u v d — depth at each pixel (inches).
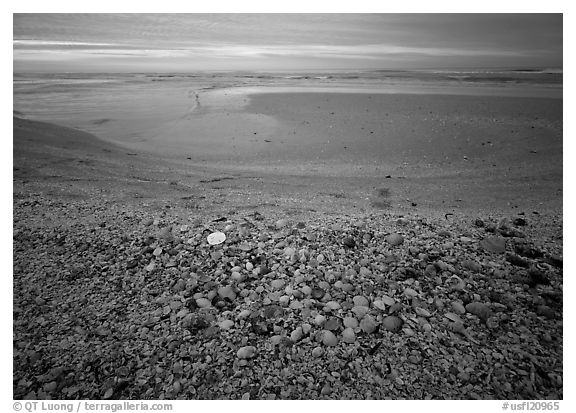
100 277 152.0
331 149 500.7
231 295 140.9
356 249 166.4
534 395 108.5
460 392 109.4
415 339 124.0
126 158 419.2
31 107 816.3
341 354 119.5
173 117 714.8
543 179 356.2
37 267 156.7
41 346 123.8
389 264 156.6
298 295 140.7
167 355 120.3
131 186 290.4
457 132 558.3
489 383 111.5
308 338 124.6
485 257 161.8
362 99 825.5
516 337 124.7
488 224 200.1
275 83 1162.6
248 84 1144.2
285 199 264.2
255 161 448.8
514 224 206.2
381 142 525.3
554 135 523.2
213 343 123.4
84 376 115.2
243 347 121.3
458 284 145.0
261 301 139.2
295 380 112.4
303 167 420.2
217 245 169.2
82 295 143.6
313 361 117.6
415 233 181.9
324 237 175.2
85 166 350.3
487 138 522.6
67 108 805.9
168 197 261.0
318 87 1050.1
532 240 181.9
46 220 197.2
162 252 164.6
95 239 175.5
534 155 445.7
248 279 149.2
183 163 423.8
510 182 347.3
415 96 851.4
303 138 559.2
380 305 135.9
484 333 126.5
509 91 925.2
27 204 221.8
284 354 119.4
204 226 188.9
